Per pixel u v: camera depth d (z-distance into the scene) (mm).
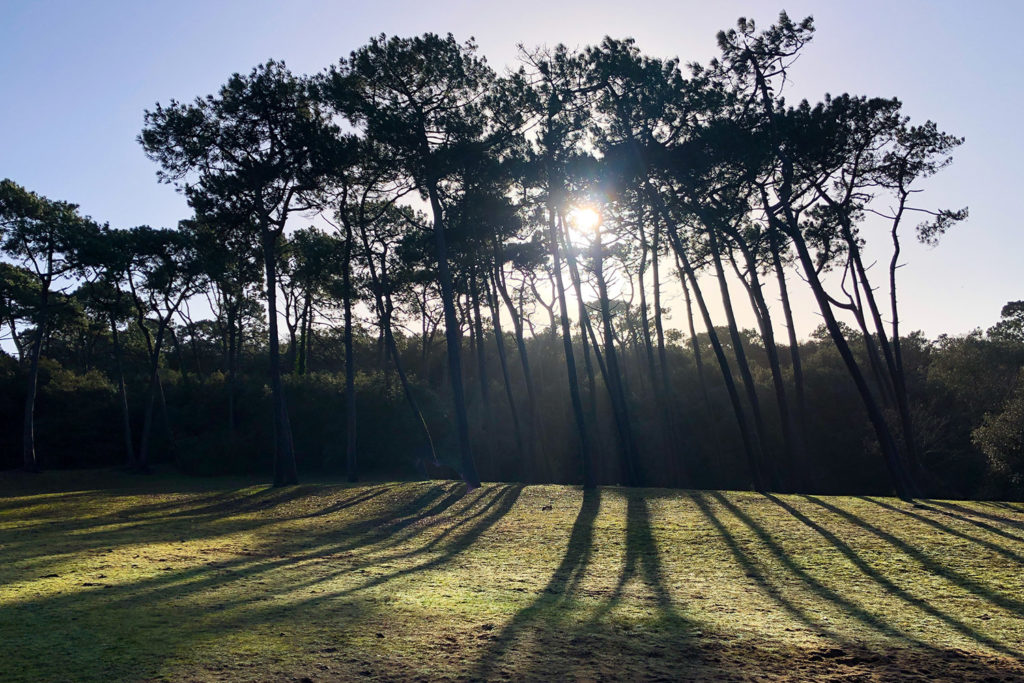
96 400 48281
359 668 6926
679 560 14562
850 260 30531
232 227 33844
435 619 9016
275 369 33594
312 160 31156
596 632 8586
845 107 26891
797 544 15578
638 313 49375
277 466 33312
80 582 11242
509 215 31062
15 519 24375
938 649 8086
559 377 48219
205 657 7105
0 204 39156
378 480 36219
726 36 25469
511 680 6707
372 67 27844
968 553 14055
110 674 6543
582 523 19484
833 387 43500
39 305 40312
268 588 10953
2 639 7684
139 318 45562
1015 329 50594
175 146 31438
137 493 33406
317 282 44719
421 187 30500
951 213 28859
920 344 51500
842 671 7203
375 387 44031
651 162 27422
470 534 18609
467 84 28609
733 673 7051
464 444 28625
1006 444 29562
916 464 30016
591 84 27406
